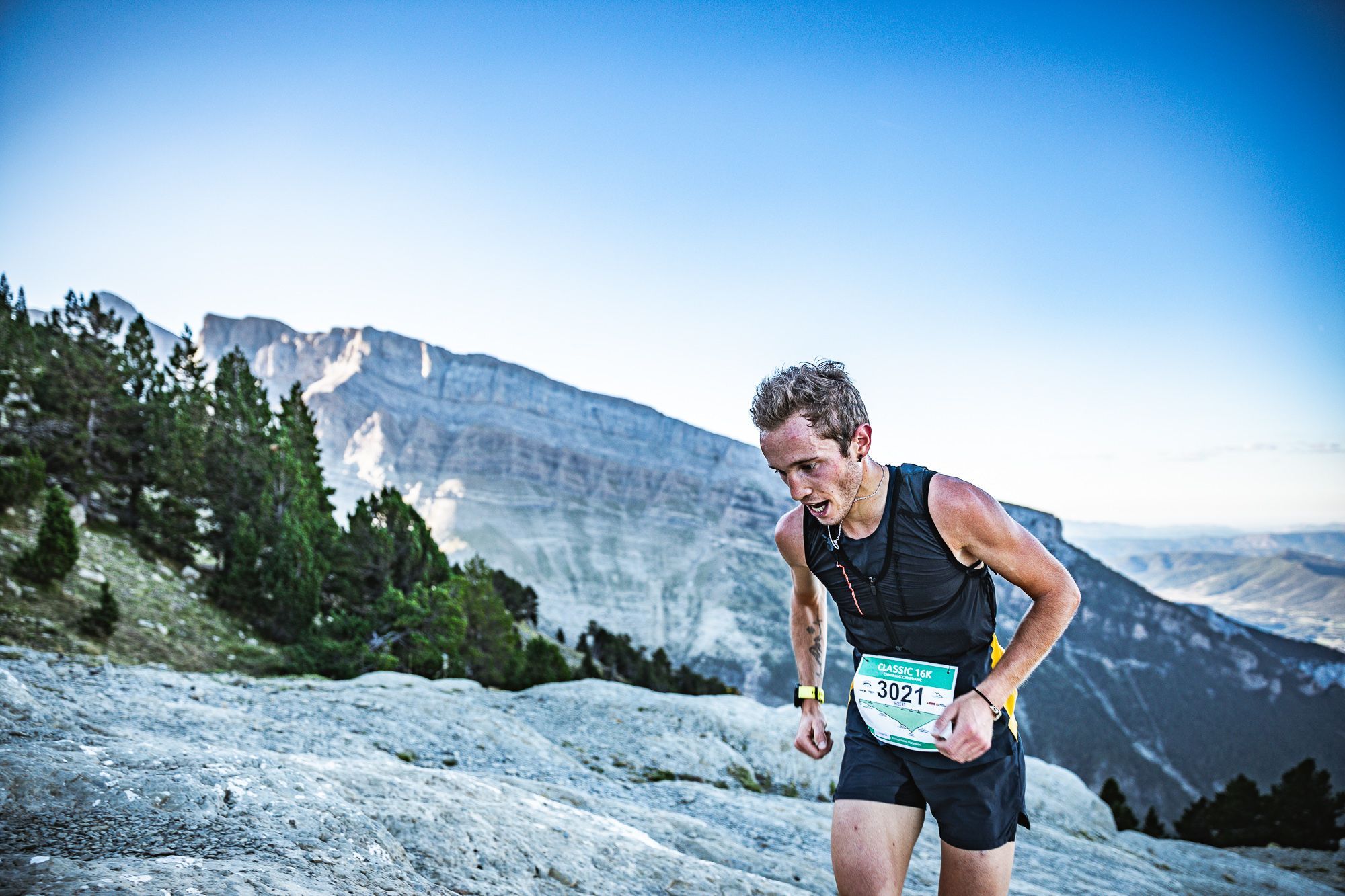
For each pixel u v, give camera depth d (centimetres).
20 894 176
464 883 305
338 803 306
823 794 1454
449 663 3044
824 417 227
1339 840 3275
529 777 1048
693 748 1452
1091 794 2117
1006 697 237
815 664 312
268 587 3080
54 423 3281
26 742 325
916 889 794
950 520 235
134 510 3431
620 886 395
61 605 2077
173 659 2138
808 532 267
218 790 271
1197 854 1992
